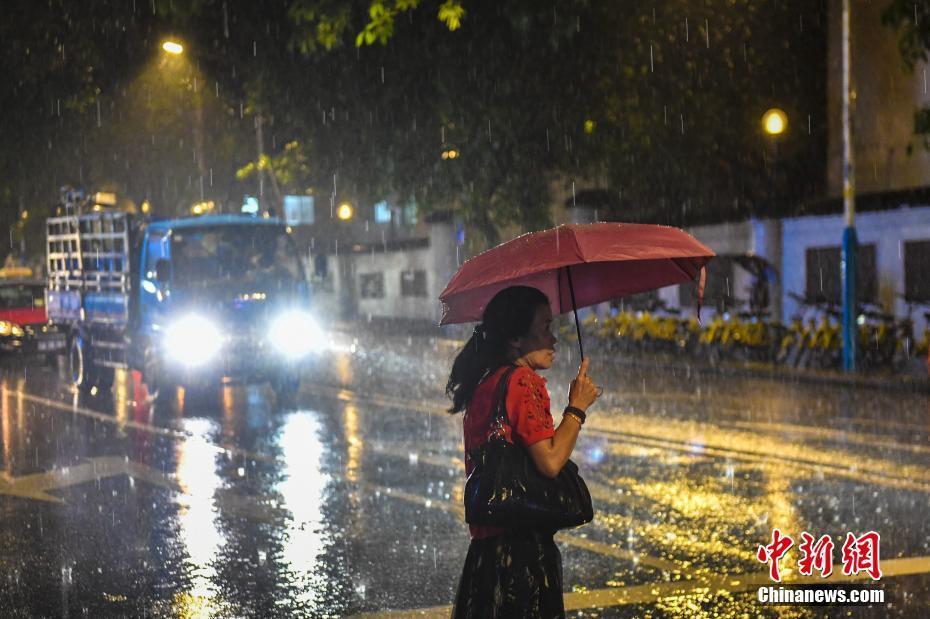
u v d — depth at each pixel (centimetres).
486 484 450
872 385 2211
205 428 1628
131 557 884
